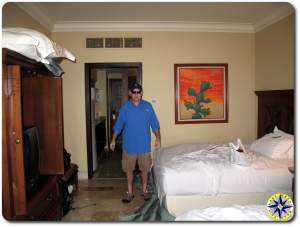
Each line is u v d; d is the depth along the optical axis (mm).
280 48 3725
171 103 4336
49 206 2389
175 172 2646
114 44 4191
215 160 2941
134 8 3500
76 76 4184
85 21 4016
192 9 3570
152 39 4234
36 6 3348
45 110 2617
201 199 2631
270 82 4000
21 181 1799
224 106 4445
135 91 3162
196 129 4418
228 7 3508
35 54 1952
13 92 1733
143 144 3225
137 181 4055
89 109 4227
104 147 6043
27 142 2154
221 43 4367
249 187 2633
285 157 2971
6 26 2746
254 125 4527
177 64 4281
